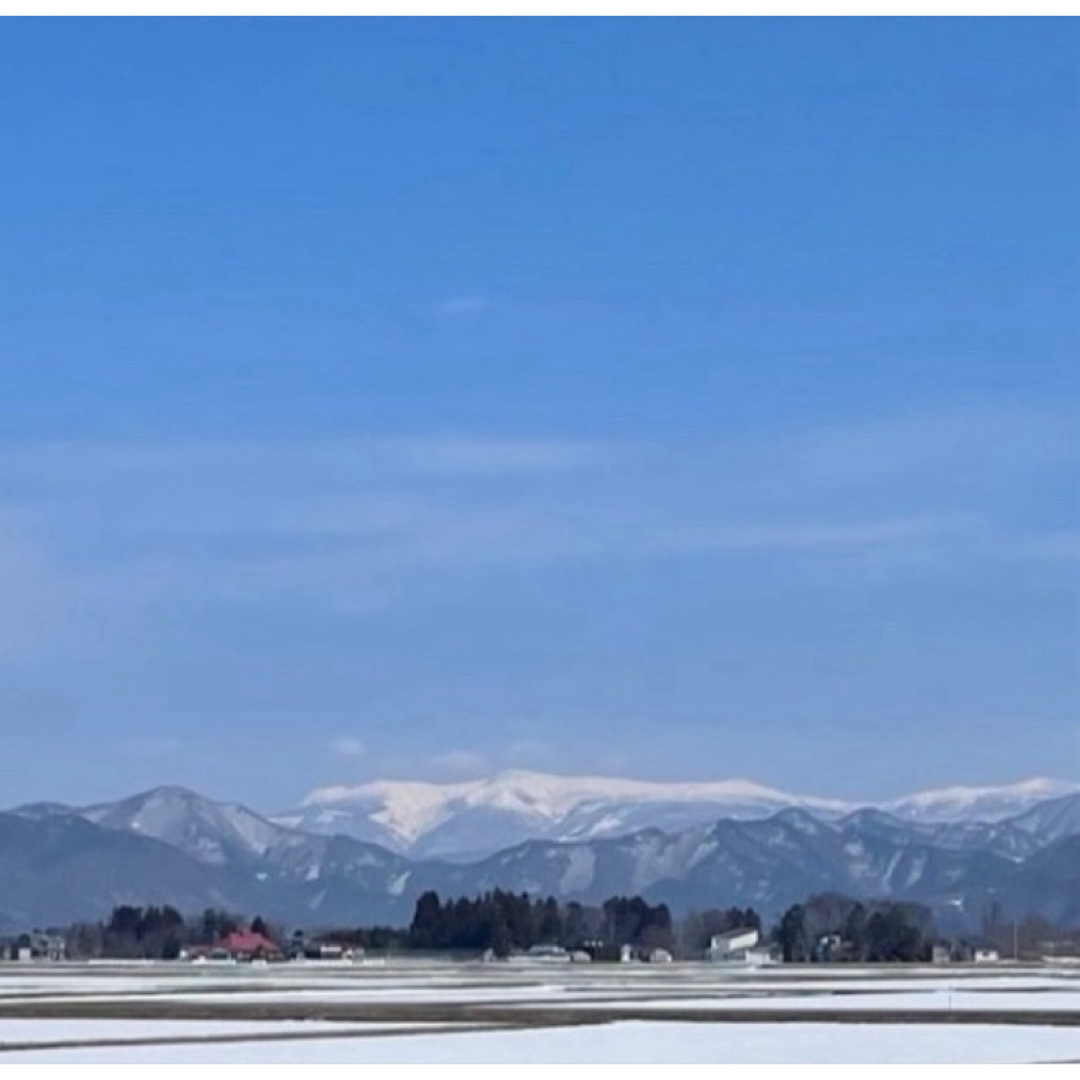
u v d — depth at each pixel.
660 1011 118.88
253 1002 133.00
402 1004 129.62
